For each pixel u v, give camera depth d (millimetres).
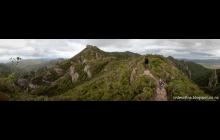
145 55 44188
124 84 30875
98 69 106062
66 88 114062
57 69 169250
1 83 46375
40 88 122438
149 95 19500
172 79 24703
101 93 31719
